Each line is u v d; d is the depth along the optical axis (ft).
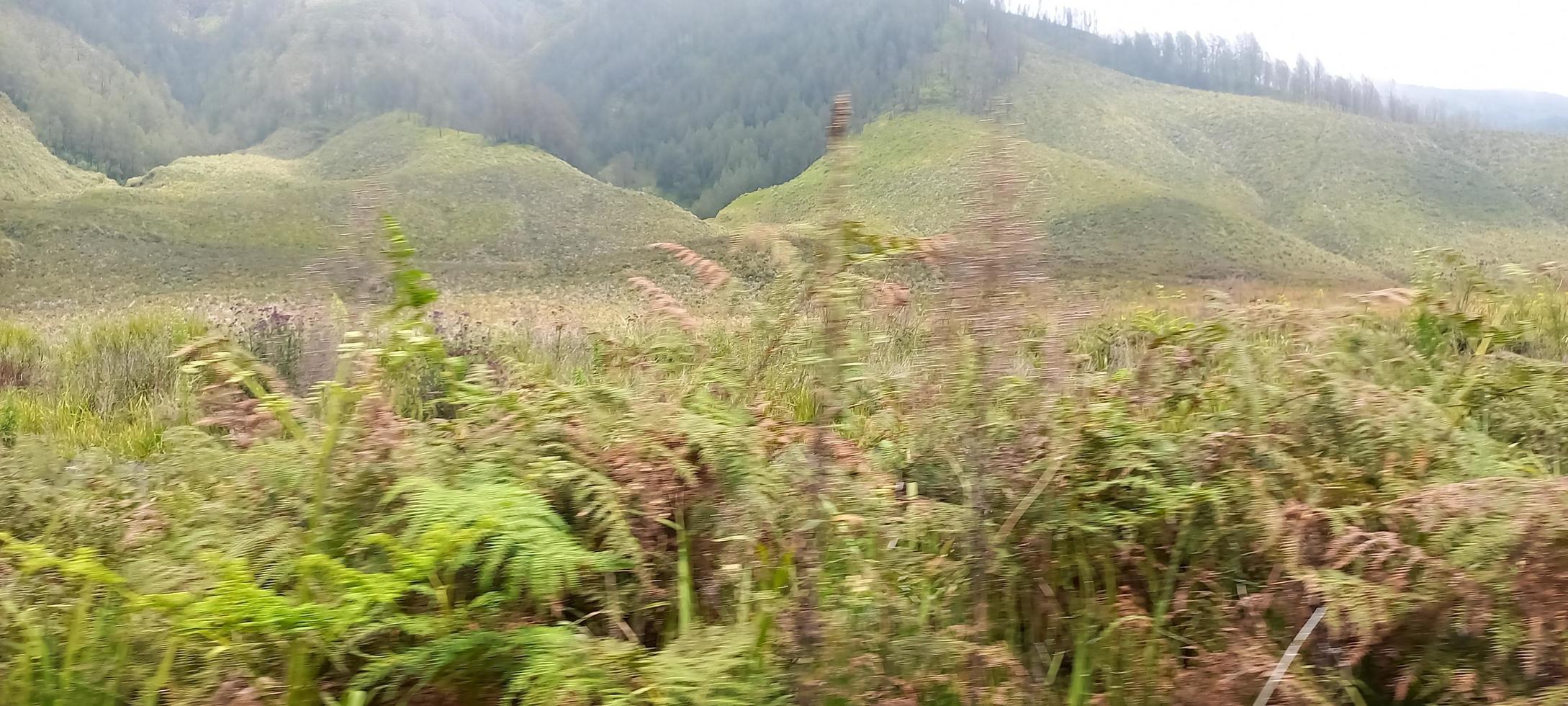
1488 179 560.61
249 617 4.97
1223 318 9.18
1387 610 6.05
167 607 5.03
